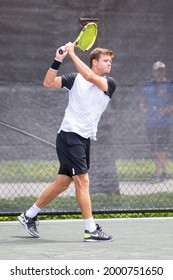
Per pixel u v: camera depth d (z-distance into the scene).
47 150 19.02
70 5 18.98
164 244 15.47
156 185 19.50
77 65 15.67
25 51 18.86
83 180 15.98
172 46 19.36
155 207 19.53
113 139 19.23
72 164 15.91
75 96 15.83
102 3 19.08
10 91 18.83
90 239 15.84
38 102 18.95
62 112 19.02
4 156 18.94
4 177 19.02
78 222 18.95
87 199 15.92
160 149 19.42
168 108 19.39
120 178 19.34
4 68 18.80
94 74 15.70
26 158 19.00
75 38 19.03
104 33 19.12
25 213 16.52
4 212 19.08
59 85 15.83
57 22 18.95
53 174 19.12
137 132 19.31
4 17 18.78
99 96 15.83
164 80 19.36
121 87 19.22
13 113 18.86
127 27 19.20
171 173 19.52
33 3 18.88
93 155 19.19
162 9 19.30
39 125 18.97
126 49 19.20
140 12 19.22
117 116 19.22
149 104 19.30
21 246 15.27
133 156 19.31
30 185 19.09
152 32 19.28
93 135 16.03
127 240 16.05
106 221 19.03
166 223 18.66
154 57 19.30
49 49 18.95
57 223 18.77
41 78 18.94
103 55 15.97
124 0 19.16
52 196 16.44
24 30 18.84
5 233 17.16
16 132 18.89
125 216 19.73
